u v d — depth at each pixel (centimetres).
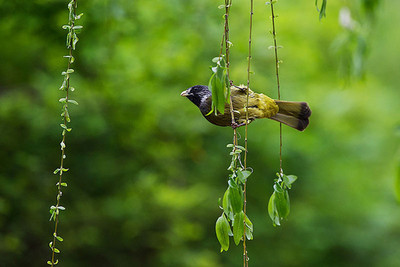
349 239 1833
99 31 949
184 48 1168
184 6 1081
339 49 694
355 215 1875
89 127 1255
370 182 1942
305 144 1612
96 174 1377
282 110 622
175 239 1403
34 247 1335
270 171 1677
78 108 1248
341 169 1797
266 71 1409
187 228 1424
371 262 1872
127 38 1048
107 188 1416
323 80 1814
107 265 1444
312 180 1767
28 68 1242
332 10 1661
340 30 1669
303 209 1784
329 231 1827
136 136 1344
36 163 1242
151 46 1165
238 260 1719
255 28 1348
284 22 1507
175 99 1296
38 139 1293
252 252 1745
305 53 1543
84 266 1425
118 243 1420
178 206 1390
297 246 1789
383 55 1988
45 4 889
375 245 1855
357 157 1869
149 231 1427
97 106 1274
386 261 1838
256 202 1738
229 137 1561
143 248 1497
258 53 1342
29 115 1238
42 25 918
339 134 1767
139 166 1438
